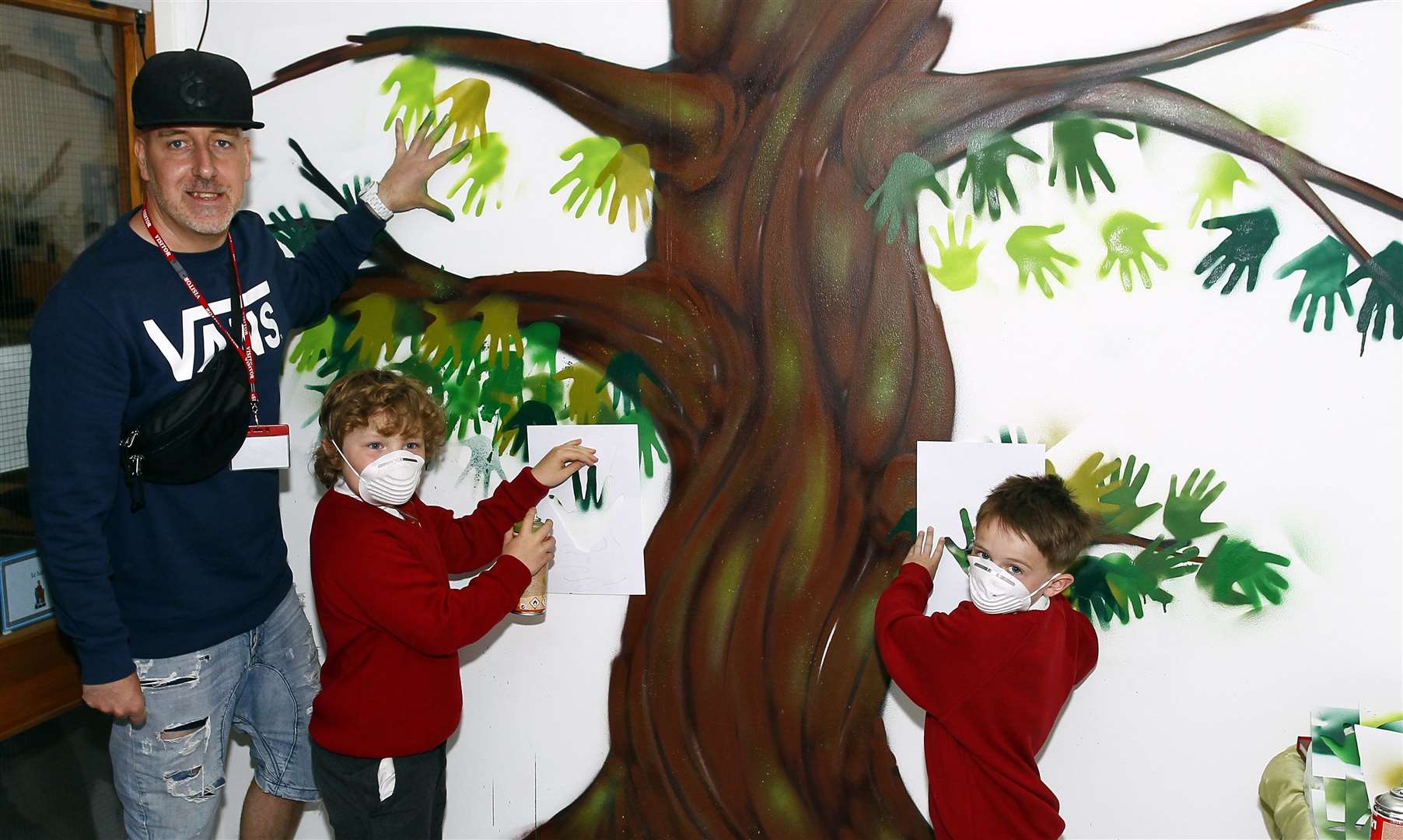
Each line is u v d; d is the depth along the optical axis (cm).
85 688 154
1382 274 161
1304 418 166
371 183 193
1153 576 173
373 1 189
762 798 190
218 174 154
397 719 160
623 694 194
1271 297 165
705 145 181
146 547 159
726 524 186
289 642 183
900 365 177
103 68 194
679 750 193
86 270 151
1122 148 167
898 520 180
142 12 195
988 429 176
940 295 175
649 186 183
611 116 183
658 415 187
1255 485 169
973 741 150
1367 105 159
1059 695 153
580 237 187
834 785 187
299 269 181
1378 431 164
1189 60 164
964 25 170
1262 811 171
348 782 162
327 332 199
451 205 191
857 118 175
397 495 159
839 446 181
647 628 192
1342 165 161
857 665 184
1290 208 163
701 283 183
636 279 186
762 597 186
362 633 159
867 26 173
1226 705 173
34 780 191
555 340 190
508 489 183
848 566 182
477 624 159
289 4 192
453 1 186
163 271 157
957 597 178
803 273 179
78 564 149
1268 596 169
